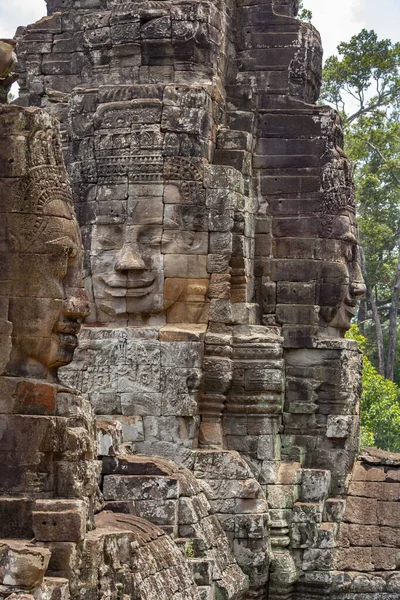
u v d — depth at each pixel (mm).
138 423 27234
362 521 28422
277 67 30031
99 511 22766
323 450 29234
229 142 28844
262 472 27969
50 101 29578
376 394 48219
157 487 23750
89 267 27766
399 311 66250
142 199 27453
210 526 24859
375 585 27547
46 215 18969
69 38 30094
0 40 19922
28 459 18562
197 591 22172
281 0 30547
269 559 26922
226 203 27500
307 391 29328
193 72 28141
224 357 27609
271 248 29656
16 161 18844
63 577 17484
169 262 27406
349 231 29953
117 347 27422
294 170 29734
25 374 19016
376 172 60562
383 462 29469
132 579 19781
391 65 59031
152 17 28062
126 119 27578
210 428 27672
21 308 18922
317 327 29547
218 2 29109
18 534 18203
